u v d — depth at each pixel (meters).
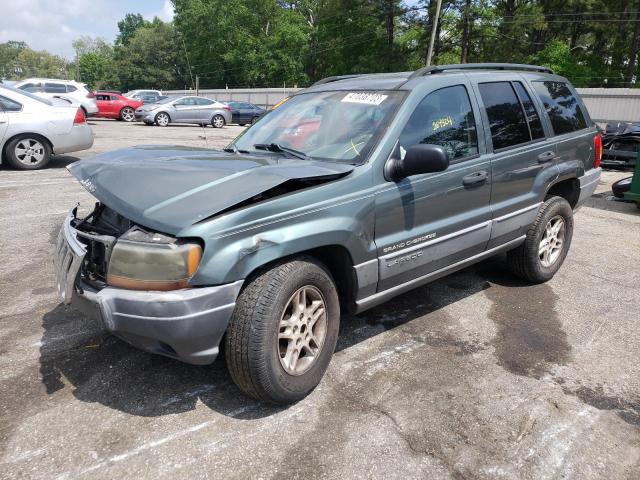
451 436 2.73
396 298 4.52
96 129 19.56
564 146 4.73
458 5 38.81
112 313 2.54
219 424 2.78
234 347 2.67
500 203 4.14
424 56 41.94
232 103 26.48
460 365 3.44
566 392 3.16
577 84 43.56
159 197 2.66
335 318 3.08
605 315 4.29
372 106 3.54
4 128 9.33
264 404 2.96
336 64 53.38
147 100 28.78
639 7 42.91
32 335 3.66
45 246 5.50
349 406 2.96
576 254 5.96
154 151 3.59
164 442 2.63
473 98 3.95
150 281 2.51
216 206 2.55
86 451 2.55
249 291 2.68
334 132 3.52
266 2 58.44
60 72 148.50
